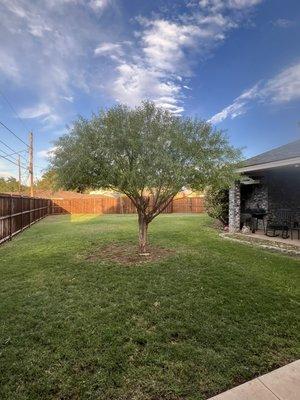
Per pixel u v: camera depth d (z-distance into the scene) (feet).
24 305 13.37
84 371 8.73
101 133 19.12
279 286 15.69
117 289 15.19
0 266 20.35
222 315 12.24
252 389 8.04
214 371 8.75
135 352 9.66
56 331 10.93
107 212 91.15
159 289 15.08
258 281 16.35
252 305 13.24
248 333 10.87
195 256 21.88
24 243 30.37
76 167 19.12
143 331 10.94
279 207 38.32
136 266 19.27
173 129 19.22
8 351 9.70
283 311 12.69
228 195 40.27
